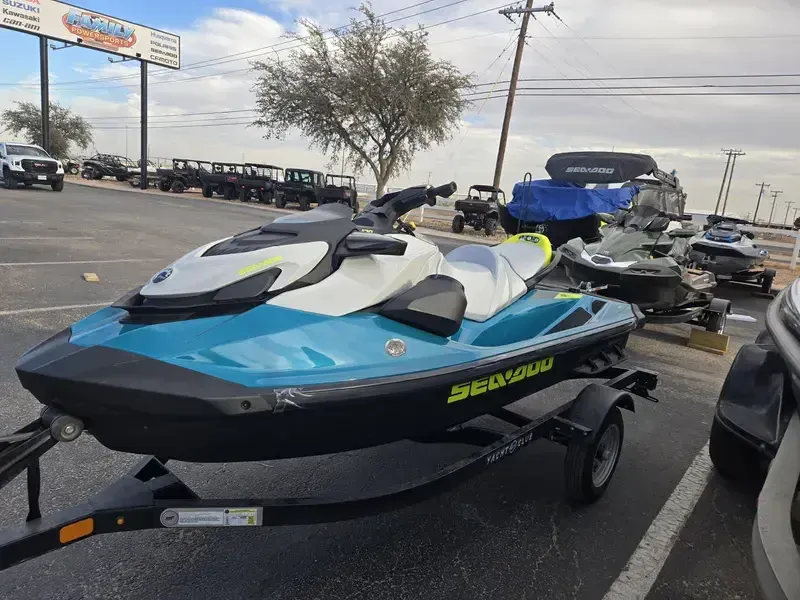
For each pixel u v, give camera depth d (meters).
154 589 2.45
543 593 2.58
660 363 6.54
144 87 35.78
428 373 2.40
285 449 2.24
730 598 2.64
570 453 3.18
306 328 2.29
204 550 2.74
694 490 3.61
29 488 1.94
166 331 2.12
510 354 2.81
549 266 4.09
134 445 2.09
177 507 2.06
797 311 2.86
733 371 3.57
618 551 2.94
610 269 6.64
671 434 4.48
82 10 33.78
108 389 1.89
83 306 6.71
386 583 2.58
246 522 2.13
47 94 34.75
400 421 2.46
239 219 19.28
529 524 3.13
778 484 2.30
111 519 1.97
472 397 2.70
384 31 25.45
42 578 2.47
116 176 39.66
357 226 2.77
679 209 10.45
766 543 2.05
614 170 9.92
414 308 2.53
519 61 23.72
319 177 27.56
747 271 12.13
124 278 8.43
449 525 3.08
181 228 15.15
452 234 21.03
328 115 26.53
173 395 1.90
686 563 2.88
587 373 3.79
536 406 4.77
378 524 3.05
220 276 2.29
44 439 1.93
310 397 2.07
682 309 7.22
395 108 25.62
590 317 3.80
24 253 9.84
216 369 2.01
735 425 3.28
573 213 10.01
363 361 2.30
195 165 36.03
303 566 2.66
